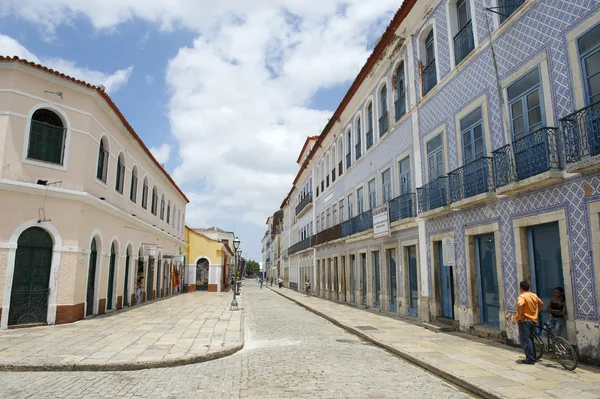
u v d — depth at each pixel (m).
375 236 17.75
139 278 23.05
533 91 9.05
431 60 14.29
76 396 6.03
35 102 13.44
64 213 13.71
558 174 8.12
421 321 14.12
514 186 9.02
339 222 25.78
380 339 10.79
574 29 7.98
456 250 12.17
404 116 15.90
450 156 12.52
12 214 12.72
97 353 8.76
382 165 18.22
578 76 7.85
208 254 41.16
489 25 10.61
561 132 8.15
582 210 7.74
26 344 9.77
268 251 96.00
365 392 6.21
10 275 12.49
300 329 13.91
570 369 7.21
